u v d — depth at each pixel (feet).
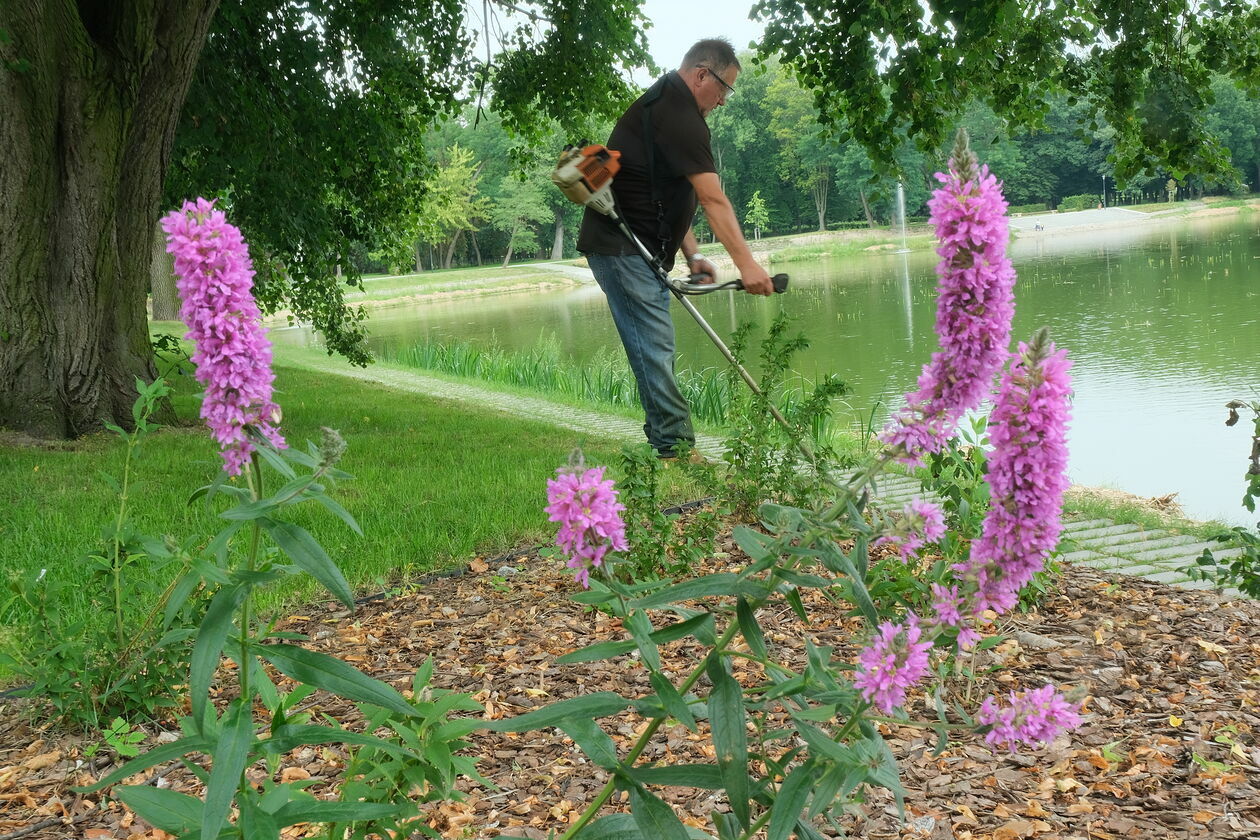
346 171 46.47
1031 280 99.19
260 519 4.88
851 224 292.40
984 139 271.69
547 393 50.39
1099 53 32.35
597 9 45.34
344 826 6.26
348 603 4.76
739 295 114.21
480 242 311.27
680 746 10.48
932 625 5.25
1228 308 66.03
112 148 29.99
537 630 13.87
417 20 44.86
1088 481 28.73
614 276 20.68
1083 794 9.47
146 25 30.07
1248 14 31.24
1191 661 12.84
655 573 15.37
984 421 14.64
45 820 9.20
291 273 45.75
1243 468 29.40
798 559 5.42
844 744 5.65
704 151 19.47
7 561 15.92
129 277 31.53
